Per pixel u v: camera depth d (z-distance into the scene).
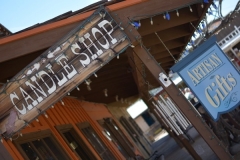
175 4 5.15
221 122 9.34
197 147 13.38
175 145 18.12
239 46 19.38
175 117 7.38
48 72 4.84
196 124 5.36
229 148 9.05
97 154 9.04
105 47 4.82
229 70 5.18
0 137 4.80
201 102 5.25
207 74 5.23
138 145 19.00
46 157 5.98
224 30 17.27
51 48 4.84
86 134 9.55
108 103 17.19
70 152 7.05
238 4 9.53
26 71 4.86
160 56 11.00
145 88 10.12
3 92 4.89
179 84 16.48
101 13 4.83
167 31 8.66
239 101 5.14
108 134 12.94
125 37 4.82
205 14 7.20
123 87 13.00
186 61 5.25
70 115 9.00
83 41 4.83
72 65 4.82
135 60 6.97
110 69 8.84
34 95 4.86
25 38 5.15
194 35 8.56
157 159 13.77
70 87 4.82
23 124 4.87
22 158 5.00
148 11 5.05
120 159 11.59
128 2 5.00
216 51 5.20
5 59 5.13
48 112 7.25
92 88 10.80
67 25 5.10
